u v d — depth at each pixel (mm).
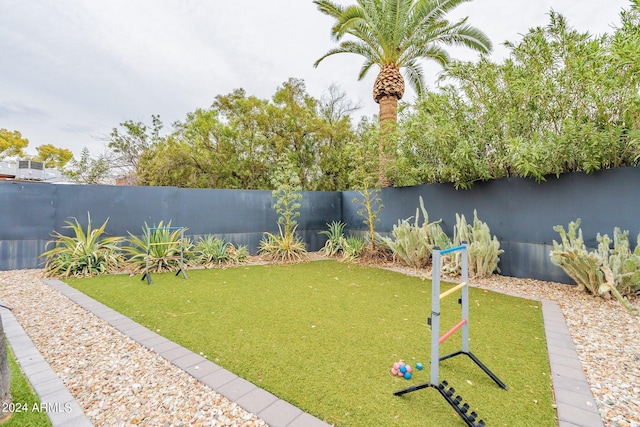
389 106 8562
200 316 3582
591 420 1773
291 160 10961
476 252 5516
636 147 4219
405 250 6734
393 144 7395
